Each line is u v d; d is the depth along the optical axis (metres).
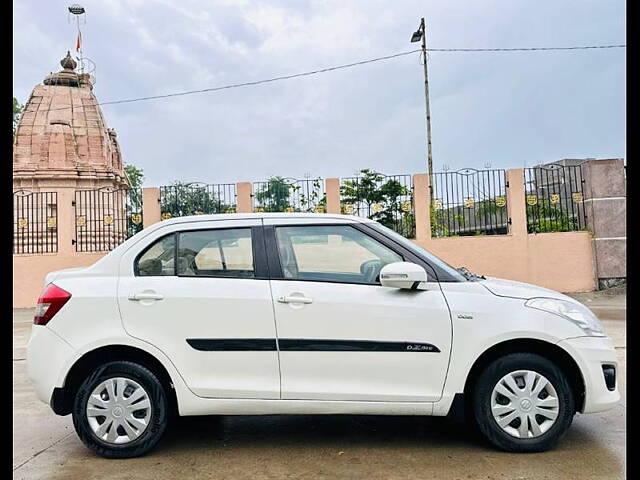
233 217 4.26
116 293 3.98
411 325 3.84
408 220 13.18
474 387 3.86
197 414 3.89
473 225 13.12
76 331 3.92
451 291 3.95
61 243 14.12
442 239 12.78
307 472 3.60
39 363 3.92
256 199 13.59
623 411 4.74
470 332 3.82
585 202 12.70
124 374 3.91
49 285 4.09
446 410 3.84
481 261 12.67
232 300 3.92
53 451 4.16
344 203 13.38
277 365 3.86
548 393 3.80
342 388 3.83
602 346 3.86
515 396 3.79
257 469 3.67
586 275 12.44
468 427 4.45
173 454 3.99
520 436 3.78
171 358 3.87
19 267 13.88
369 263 4.11
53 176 17.61
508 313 3.85
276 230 4.19
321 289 3.94
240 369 3.87
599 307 10.75
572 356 3.79
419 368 3.83
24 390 6.38
